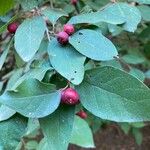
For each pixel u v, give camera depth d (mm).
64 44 181
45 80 177
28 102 163
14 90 164
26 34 190
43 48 243
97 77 169
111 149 705
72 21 192
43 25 194
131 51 384
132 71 277
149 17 288
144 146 710
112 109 165
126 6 206
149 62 439
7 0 214
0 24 239
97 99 167
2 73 369
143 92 162
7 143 173
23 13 215
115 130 719
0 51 318
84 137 284
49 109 162
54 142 164
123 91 165
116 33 281
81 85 170
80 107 189
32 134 375
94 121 438
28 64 220
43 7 255
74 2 276
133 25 198
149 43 333
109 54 174
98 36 180
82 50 175
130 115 162
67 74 166
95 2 286
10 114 173
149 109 160
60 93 166
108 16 199
